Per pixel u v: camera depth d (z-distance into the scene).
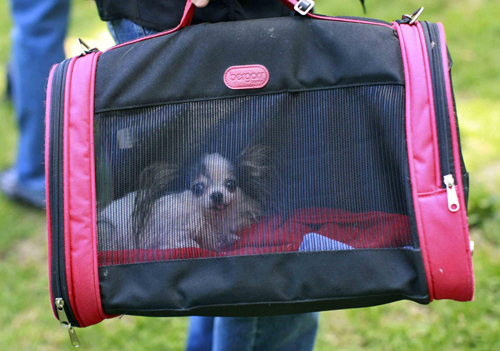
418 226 1.23
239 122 1.33
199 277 1.30
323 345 2.30
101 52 1.39
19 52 3.30
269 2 1.57
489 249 2.66
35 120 3.39
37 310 2.67
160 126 1.33
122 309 1.31
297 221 1.33
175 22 1.50
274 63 1.32
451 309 2.30
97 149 1.32
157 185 1.34
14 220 3.41
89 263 1.28
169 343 2.39
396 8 5.49
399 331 2.26
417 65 1.26
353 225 1.32
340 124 1.32
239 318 1.65
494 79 4.22
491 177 3.21
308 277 1.29
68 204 1.28
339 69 1.31
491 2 5.26
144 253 1.32
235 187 1.34
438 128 1.23
